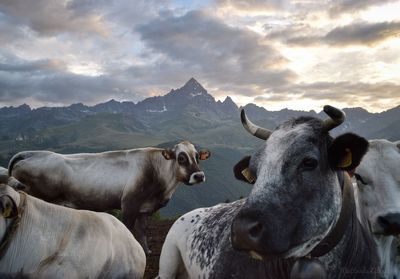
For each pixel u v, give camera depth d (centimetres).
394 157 134
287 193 100
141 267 192
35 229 154
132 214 331
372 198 133
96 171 331
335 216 105
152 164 341
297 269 104
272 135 110
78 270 158
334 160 105
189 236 164
